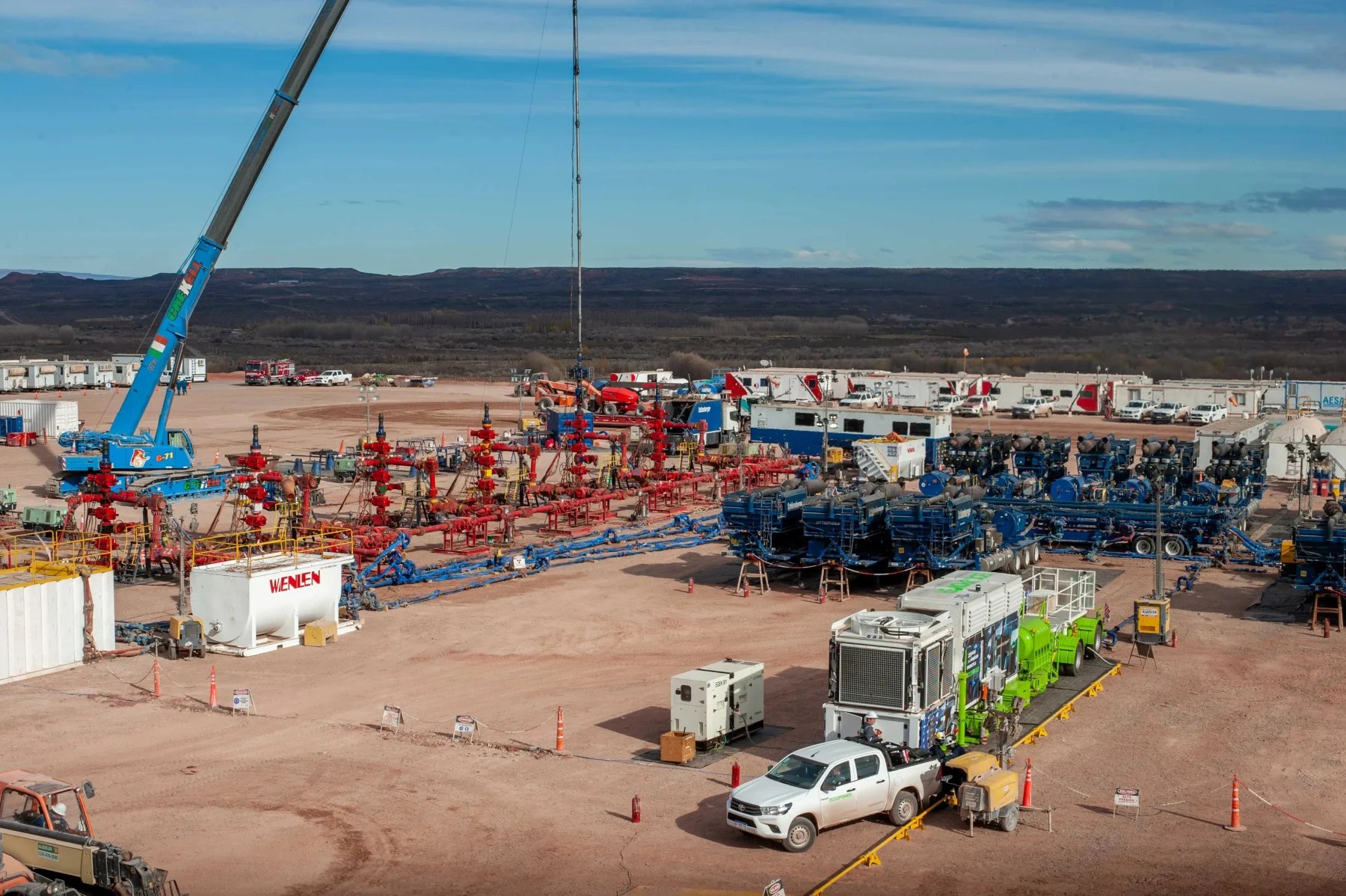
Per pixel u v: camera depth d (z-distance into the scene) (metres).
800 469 79.88
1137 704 35.16
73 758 30.83
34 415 97.06
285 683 37.66
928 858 24.94
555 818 27.17
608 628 44.72
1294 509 71.31
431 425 113.00
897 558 49.09
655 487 69.56
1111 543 58.38
